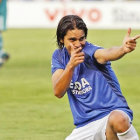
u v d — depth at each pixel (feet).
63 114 77.56
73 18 42.60
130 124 41.86
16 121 73.00
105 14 226.99
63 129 68.54
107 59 41.96
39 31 220.02
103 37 195.42
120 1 227.81
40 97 90.89
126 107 43.62
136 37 38.99
